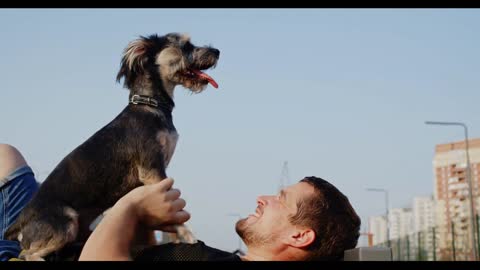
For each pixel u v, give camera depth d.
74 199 1.90
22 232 1.89
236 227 1.67
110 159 1.93
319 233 1.60
